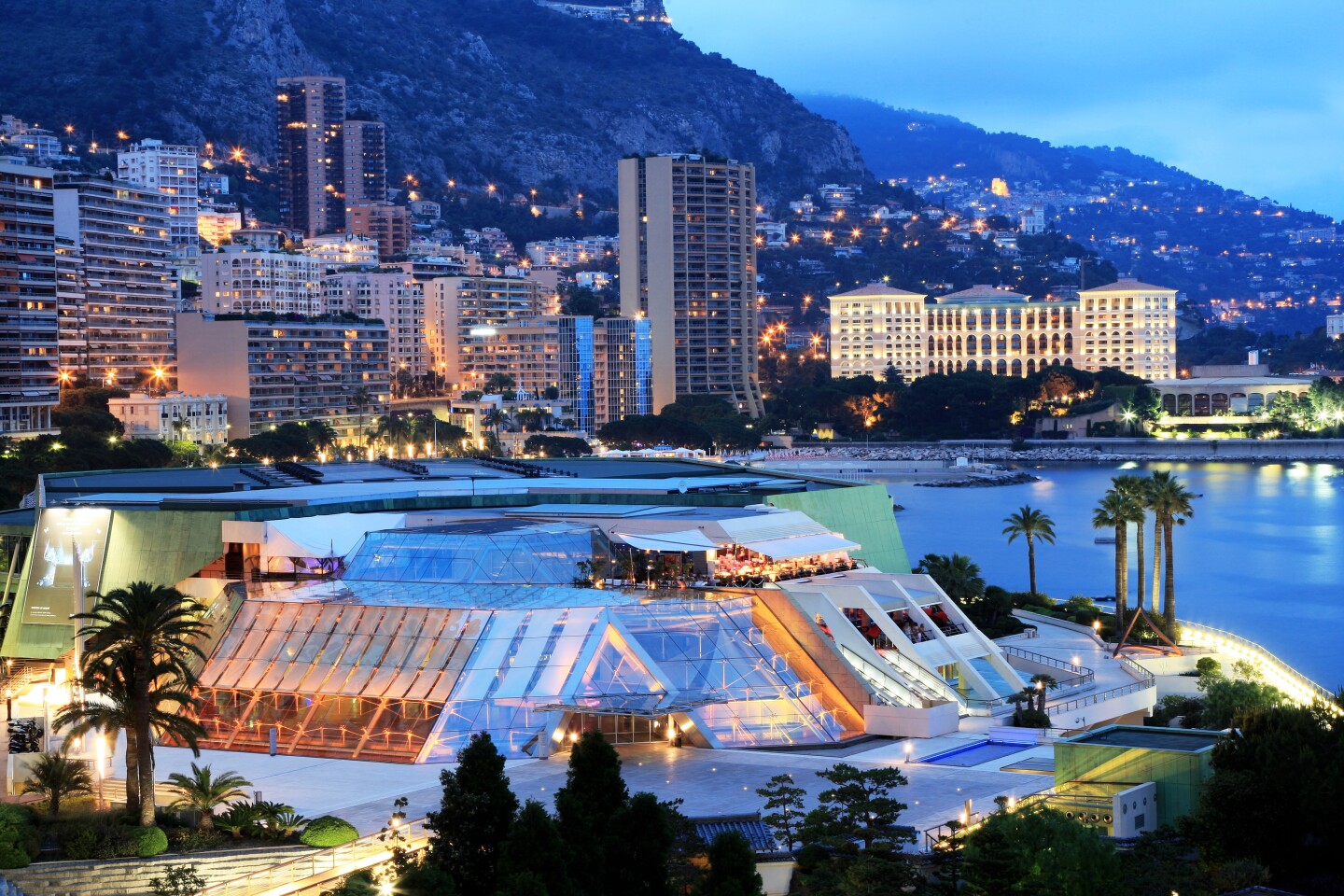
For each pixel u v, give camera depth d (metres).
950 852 117.44
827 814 126.75
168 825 134.75
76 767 140.00
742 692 170.12
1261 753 132.25
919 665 183.88
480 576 191.75
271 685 170.12
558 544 198.12
